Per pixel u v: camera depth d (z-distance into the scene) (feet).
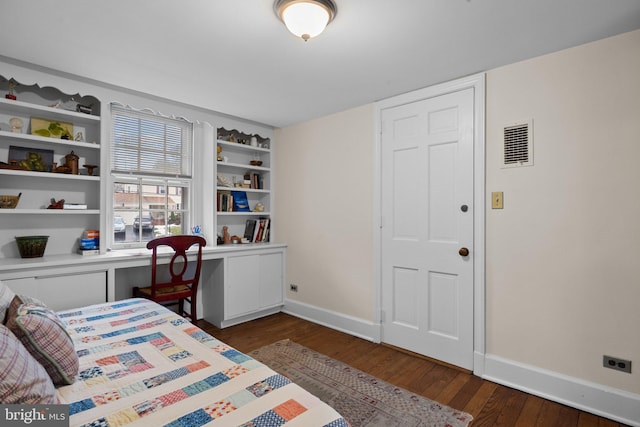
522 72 7.00
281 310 12.40
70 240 8.68
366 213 9.78
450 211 8.11
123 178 9.70
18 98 8.00
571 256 6.42
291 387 3.59
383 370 7.79
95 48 6.55
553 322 6.62
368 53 6.70
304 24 5.15
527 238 6.93
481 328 7.52
